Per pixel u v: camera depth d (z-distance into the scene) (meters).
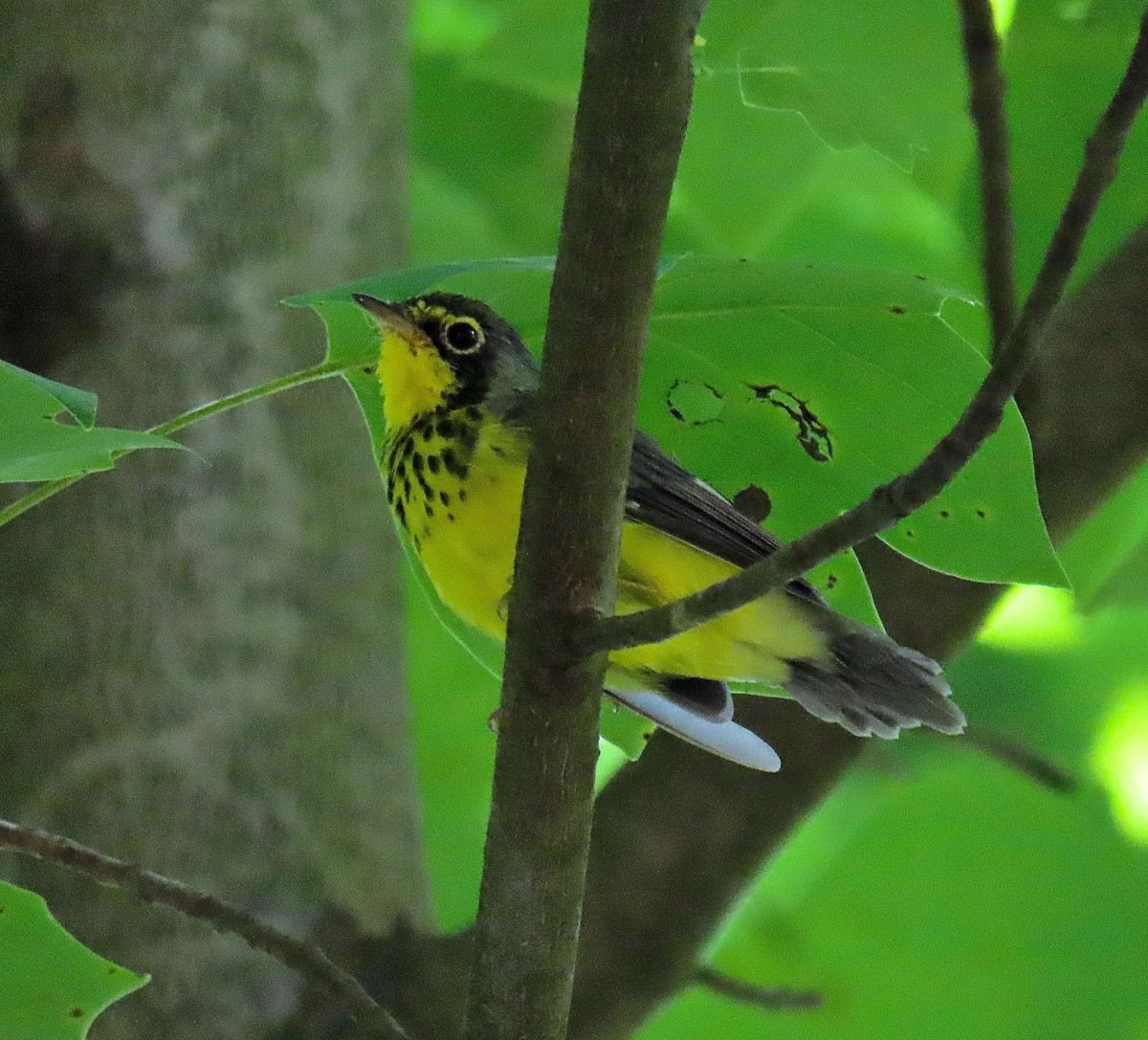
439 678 16.31
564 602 6.77
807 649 10.05
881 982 14.59
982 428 5.82
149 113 11.34
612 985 10.53
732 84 13.34
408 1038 7.61
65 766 10.64
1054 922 14.55
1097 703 15.75
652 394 9.14
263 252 11.51
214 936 10.56
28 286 11.07
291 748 11.08
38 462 6.80
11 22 11.31
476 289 8.98
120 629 10.84
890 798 14.95
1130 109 5.52
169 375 11.16
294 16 11.82
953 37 11.60
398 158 12.50
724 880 10.70
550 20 12.95
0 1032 8.48
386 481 10.27
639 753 10.46
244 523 11.22
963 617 10.83
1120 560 15.23
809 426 9.13
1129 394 10.94
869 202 16.38
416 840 11.60
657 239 6.37
